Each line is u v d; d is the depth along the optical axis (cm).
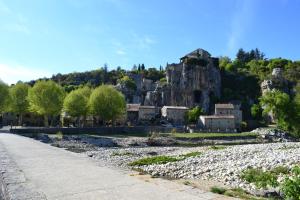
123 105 12231
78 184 1359
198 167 2975
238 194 1552
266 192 1748
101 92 11744
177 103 19788
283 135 11806
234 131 13388
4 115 14550
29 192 1213
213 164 3091
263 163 2838
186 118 16438
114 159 4272
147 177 1523
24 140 4884
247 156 3638
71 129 9700
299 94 11762
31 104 11088
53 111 10975
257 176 2250
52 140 7862
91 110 11756
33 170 1745
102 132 10438
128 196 1145
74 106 11481
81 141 8069
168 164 3278
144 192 1202
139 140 8881
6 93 11131
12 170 1733
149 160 3638
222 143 9512
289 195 1045
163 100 19900
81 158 2369
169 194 1173
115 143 8175
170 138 9519
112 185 1334
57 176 1555
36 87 10975
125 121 15275
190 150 5744
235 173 2475
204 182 2281
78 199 1110
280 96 11288
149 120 16350
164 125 14900
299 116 10944
